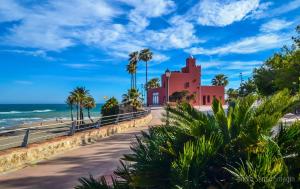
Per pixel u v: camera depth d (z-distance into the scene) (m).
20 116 102.44
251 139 3.65
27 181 9.25
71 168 10.88
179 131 4.19
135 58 83.44
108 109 47.03
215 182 3.63
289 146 3.78
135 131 23.28
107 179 9.12
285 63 24.98
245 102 4.36
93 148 15.28
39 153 12.52
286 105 4.29
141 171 3.74
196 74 83.94
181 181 3.28
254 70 31.62
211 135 3.72
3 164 10.41
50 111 141.62
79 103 69.25
